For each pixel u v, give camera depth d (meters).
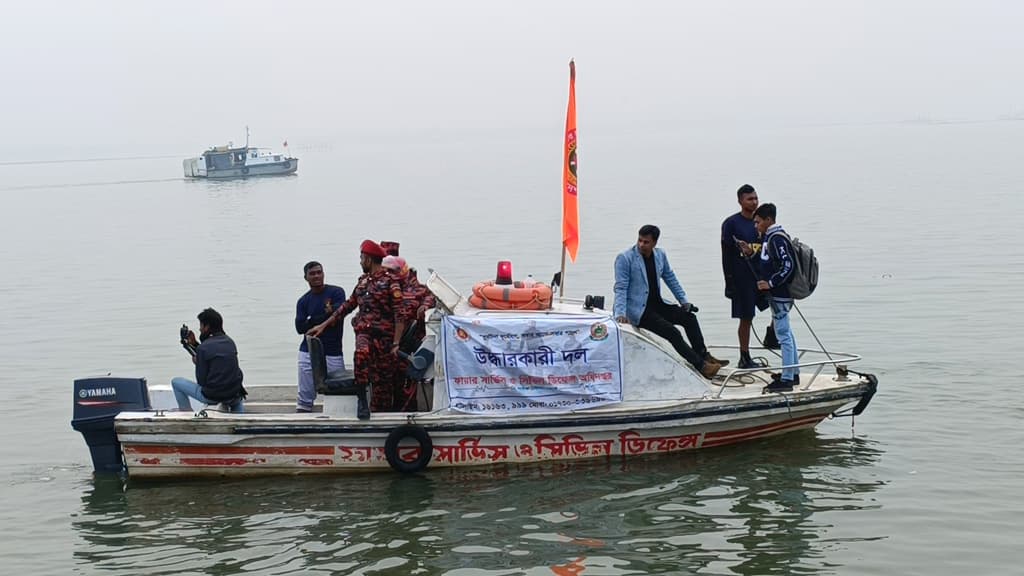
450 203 49.59
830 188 48.72
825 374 11.10
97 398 9.86
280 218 44.56
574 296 20.39
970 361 13.76
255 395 11.23
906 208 36.31
